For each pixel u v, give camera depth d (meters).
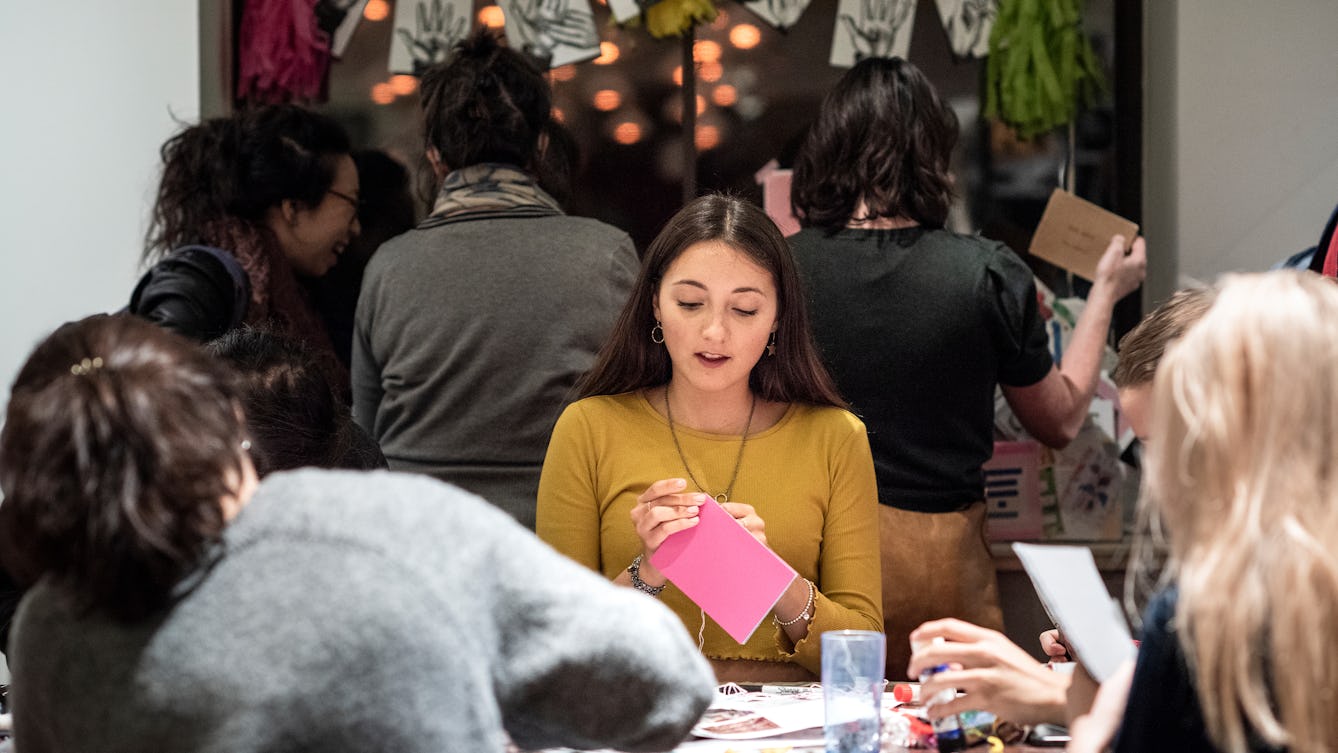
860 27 3.18
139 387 1.08
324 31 3.25
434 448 2.66
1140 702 1.21
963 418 2.60
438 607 1.10
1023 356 2.65
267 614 1.08
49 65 3.23
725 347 2.14
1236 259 3.12
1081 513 3.14
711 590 1.90
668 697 1.21
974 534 2.63
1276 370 1.15
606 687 1.18
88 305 3.26
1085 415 2.95
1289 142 3.10
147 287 2.55
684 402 2.28
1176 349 1.22
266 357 1.98
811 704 1.88
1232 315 1.18
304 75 3.23
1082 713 1.48
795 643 2.14
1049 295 3.19
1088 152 3.17
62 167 3.25
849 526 2.23
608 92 3.23
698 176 3.22
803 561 2.23
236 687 1.06
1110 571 3.10
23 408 1.09
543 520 2.26
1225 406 1.15
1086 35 3.16
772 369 2.28
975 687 1.57
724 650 2.19
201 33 3.22
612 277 2.65
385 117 3.24
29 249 3.26
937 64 3.18
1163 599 1.22
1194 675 1.17
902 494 2.58
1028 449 3.15
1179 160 3.13
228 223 2.83
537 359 2.61
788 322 2.25
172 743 1.07
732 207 2.21
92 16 3.23
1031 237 3.19
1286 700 1.09
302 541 1.11
